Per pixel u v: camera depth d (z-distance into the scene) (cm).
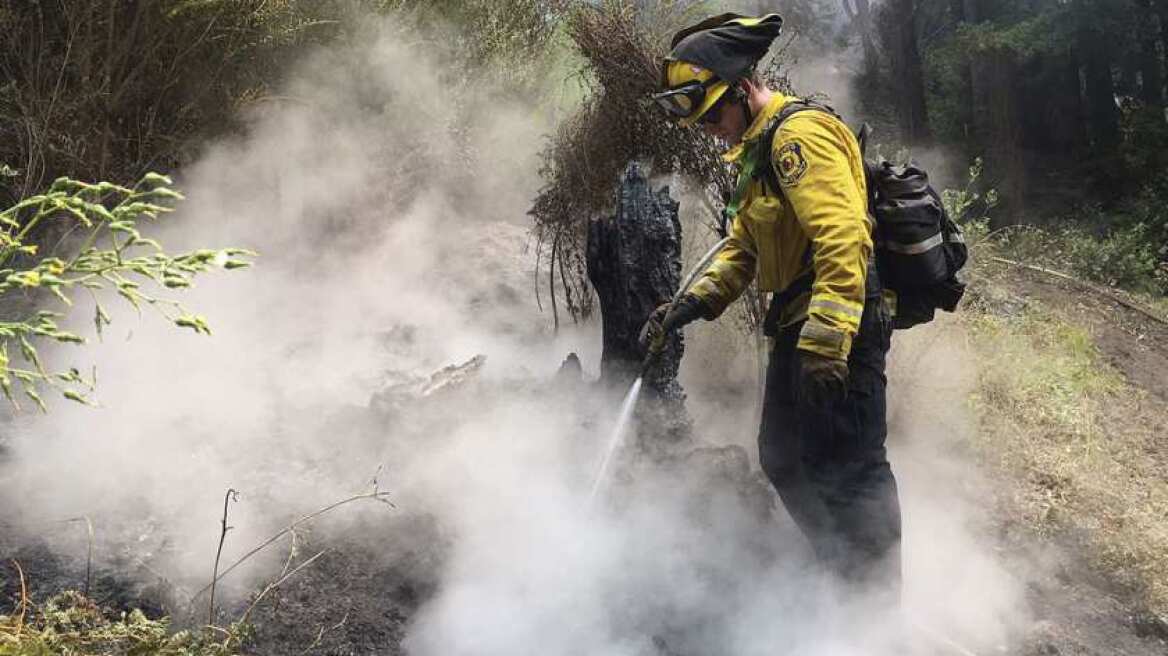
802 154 252
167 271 194
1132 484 448
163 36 458
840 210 247
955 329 516
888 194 272
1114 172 1593
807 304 271
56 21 446
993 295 689
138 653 217
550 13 635
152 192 197
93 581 253
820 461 272
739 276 307
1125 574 354
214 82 486
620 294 361
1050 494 414
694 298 305
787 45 450
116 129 466
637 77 414
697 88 269
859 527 271
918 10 1834
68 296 427
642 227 356
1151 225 1344
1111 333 721
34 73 445
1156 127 1597
